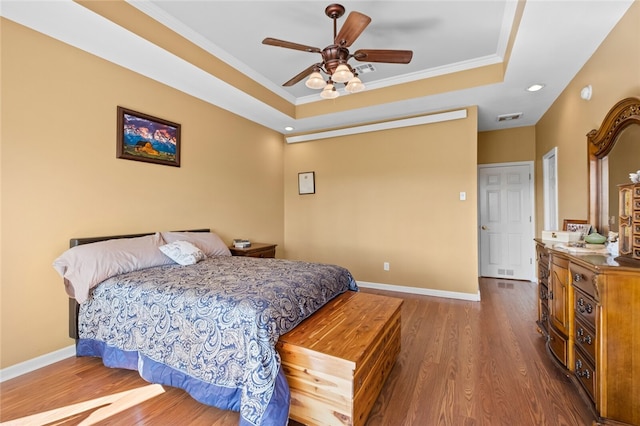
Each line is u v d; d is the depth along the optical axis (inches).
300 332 68.1
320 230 190.2
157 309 73.4
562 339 77.7
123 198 107.8
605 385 57.8
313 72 90.3
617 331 56.9
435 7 91.6
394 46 114.0
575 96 112.7
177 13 96.3
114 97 105.0
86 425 61.9
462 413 65.2
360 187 176.9
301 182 196.5
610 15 77.8
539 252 102.7
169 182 124.9
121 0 85.6
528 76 114.3
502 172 189.6
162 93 121.6
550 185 155.6
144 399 70.2
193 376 66.6
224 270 94.4
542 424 61.6
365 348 61.1
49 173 88.4
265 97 147.0
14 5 74.6
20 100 82.4
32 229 85.0
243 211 166.1
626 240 66.8
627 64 75.6
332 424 57.7
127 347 77.2
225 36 109.7
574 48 93.8
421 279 160.2
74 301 89.5
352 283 103.7
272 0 89.8
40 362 85.3
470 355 91.0
